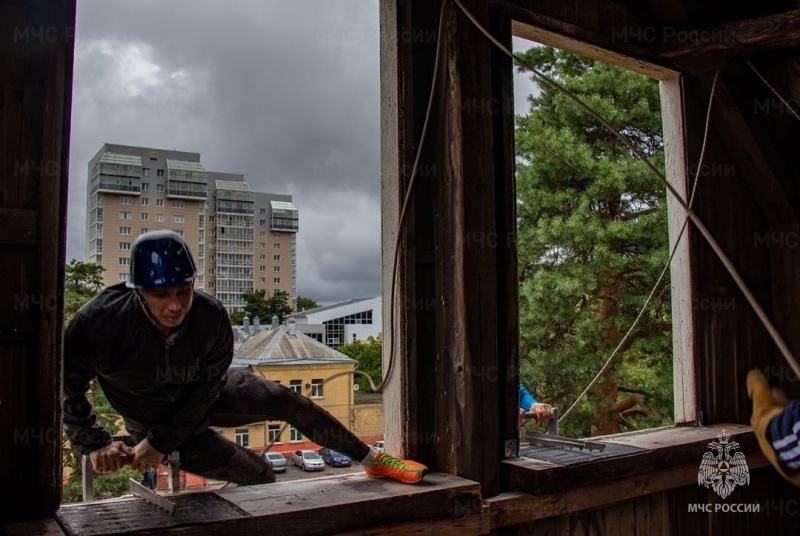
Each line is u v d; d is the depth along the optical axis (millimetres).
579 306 6574
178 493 1986
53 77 1723
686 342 3432
